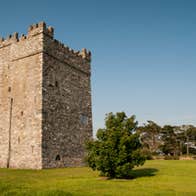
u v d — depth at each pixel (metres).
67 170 31.39
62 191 16.61
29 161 32.56
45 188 18.11
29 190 17.08
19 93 36.28
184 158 61.84
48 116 34.00
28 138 33.44
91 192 16.75
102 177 24.98
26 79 35.97
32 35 37.03
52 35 37.56
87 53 45.03
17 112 35.75
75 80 40.88
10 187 18.16
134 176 25.58
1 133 36.72
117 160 23.72
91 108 43.50
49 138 33.44
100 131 25.45
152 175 26.14
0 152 36.00
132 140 24.95
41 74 34.44
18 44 38.50
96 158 24.53
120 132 24.92
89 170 31.50
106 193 16.45
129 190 17.67
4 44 40.50
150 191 17.34
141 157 24.64
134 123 26.08
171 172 28.58
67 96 38.41
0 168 32.94
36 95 34.19
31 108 34.28
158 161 47.69
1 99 38.34
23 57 37.28
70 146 36.97
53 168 32.97
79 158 38.19
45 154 32.28
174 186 19.67
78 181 22.03
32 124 33.56
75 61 41.62
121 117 26.11
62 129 36.06
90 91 44.06
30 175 26.05
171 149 87.50
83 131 40.44
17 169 31.31
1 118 37.44
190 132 86.62
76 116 39.53
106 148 24.28
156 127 88.75
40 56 35.25
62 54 38.97
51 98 35.16
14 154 34.38
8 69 38.81
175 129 89.25
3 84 38.81
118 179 23.62
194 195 16.31
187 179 23.45
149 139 88.69
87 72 44.19
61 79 37.81
